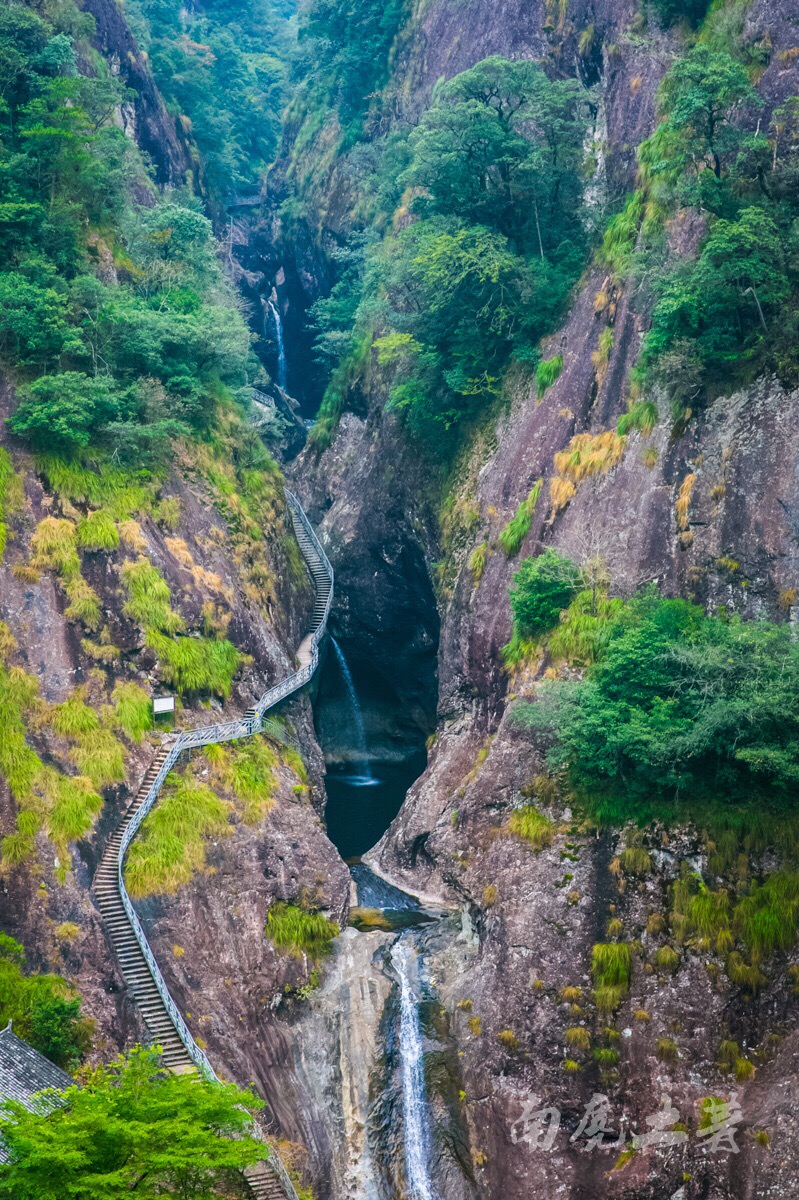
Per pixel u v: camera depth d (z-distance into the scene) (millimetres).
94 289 57625
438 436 66750
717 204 49500
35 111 60000
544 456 56438
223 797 49125
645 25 59312
